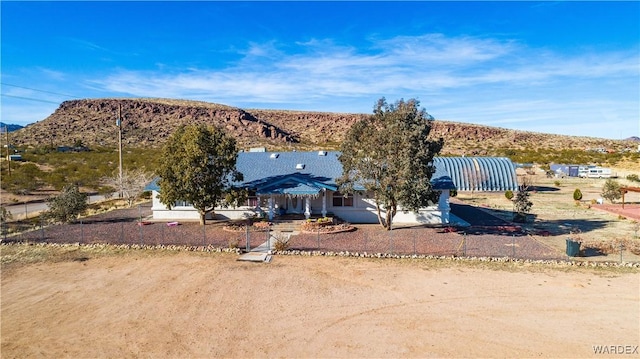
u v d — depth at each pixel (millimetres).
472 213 34781
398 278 17172
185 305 14438
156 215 30984
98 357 11016
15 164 61719
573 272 17938
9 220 30125
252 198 30406
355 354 11172
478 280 16906
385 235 25125
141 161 67938
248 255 20516
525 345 11617
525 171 72375
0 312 13898
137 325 12891
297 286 16266
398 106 23859
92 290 15906
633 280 16828
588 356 11055
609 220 31156
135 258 20281
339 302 14664
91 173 58156
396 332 12414
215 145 26031
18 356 11055
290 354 11180
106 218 31656
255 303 14594
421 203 22797
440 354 11164
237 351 11336
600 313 13672
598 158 95875
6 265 19141
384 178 23562
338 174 30984
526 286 16188
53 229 26984
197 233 25609
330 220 27359
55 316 13570
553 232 26500
